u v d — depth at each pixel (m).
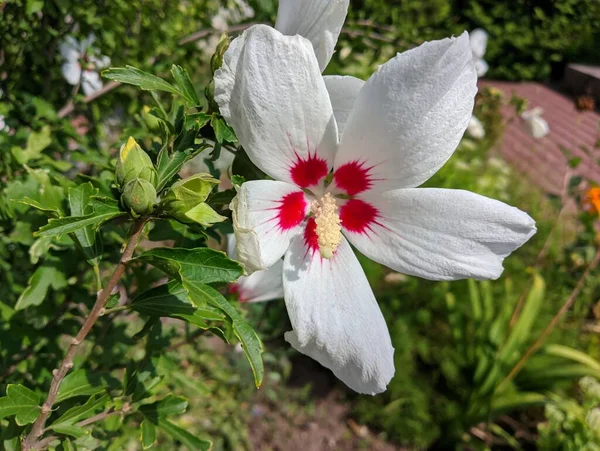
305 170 0.15
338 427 0.49
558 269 0.56
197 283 0.12
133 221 0.12
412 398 0.48
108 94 0.29
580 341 0.52
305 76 0.13
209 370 0.46
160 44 0.31
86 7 0.26
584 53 1.40
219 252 0.12
